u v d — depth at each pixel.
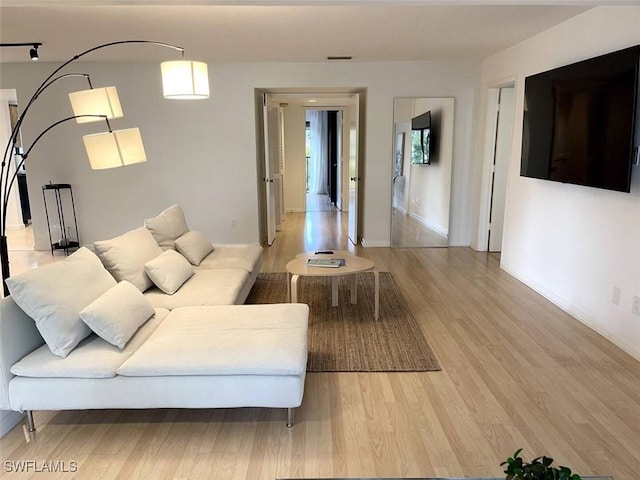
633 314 3.05
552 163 3.85
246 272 3.84
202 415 2.47
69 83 5.90
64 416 2.47
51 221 6.29
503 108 5.70
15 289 2.20
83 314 2.29
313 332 3.49
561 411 2.45
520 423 2.35
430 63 5.93
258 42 4.62
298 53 5.26
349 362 3.01
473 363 2.99
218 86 5.96
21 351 2.28
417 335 3.42
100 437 2.29
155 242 3.66
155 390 2.21
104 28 3.99
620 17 3.13
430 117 6.14
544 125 3.96
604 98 3.12
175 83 3.26
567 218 3.84
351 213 6.92
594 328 3.48
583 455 2.11
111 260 3.05
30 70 5.84
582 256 3.63
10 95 7.42
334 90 6.29
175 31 4.11
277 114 7.69
